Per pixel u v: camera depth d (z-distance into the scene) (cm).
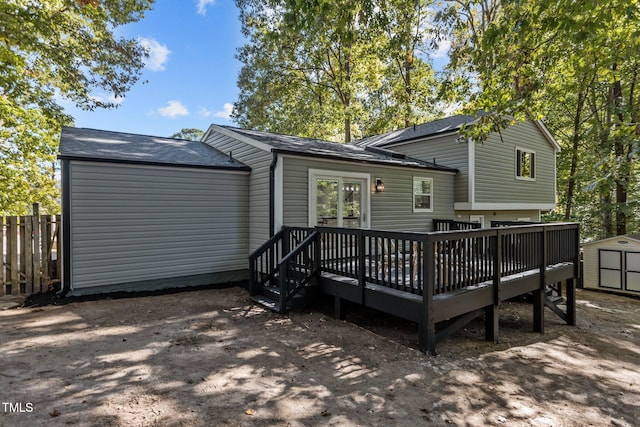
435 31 877
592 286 916
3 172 1038
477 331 525
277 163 710
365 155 936
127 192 670
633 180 1192
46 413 255
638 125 640
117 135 940
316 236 581
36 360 354
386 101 2025
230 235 801
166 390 297
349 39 602
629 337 528
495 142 1131
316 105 2009
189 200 745
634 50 631
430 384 324
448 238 414
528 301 694
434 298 404
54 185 1202
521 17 574
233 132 876
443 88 854
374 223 870
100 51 1163
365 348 413
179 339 427
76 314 527
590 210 1427
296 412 267
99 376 320
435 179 1033
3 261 617
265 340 432
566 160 1551
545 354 430
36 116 1045
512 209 1198
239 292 704
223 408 270
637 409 293
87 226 630
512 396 308
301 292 576
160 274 709
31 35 830
